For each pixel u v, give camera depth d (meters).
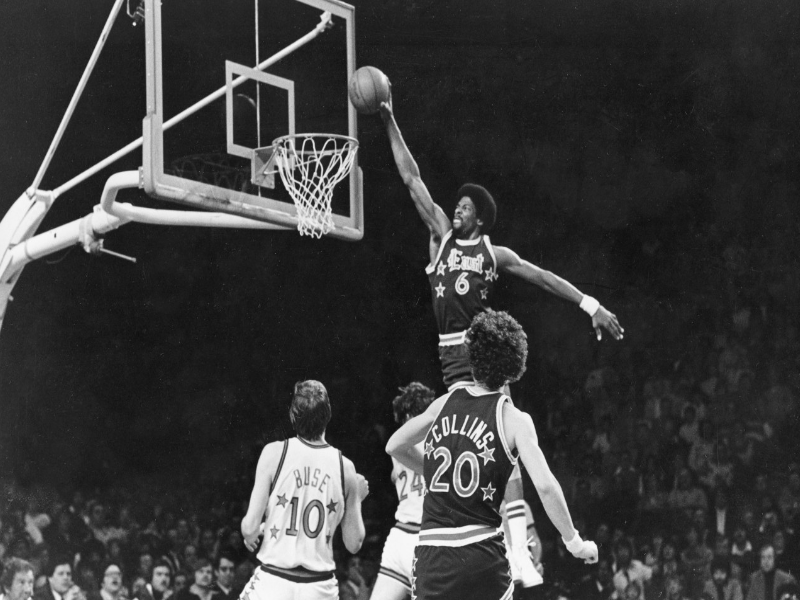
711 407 12.03
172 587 10.27
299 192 6.18
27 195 7.82
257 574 4.41
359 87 5.02
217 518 11.73
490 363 3.52
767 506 11.41
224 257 12.55
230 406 12.33
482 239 4.67
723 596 10.82
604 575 10.89
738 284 12.44
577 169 12.54
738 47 12.28
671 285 12.49
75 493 11.62
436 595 3.38
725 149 12.51
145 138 5.54
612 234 12.59
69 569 9.71
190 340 12.43
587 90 12.41
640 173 12.54
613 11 12.09
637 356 12.36
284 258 12.56
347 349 12.41
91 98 11.88
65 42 11.70
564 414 12.18
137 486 11.97
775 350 12.19
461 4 11.98
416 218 12.44
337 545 11.16
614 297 12.51
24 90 11.72
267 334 12.48
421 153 12.40
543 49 12.30
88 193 12.00
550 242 12.57
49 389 12.05
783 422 11.89
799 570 10.98
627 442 11.95
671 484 11.64
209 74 7.79
